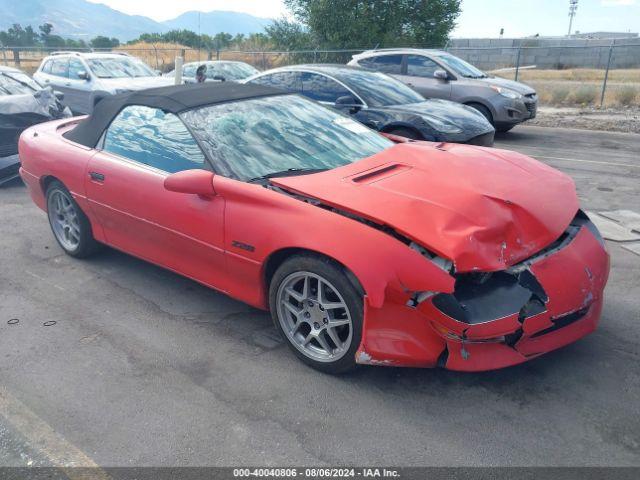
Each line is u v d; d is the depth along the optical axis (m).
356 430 2.64
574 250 2.99
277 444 2.57
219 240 3.34
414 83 10.90
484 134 7.27
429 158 3.43
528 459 2.43
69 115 8.07
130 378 3.11
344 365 2.97
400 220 2.75
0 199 6.80
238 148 3.56
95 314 3.86
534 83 18.78
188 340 3.49
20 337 3.58
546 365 3.10
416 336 2.71
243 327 3.64
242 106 3.96
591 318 3.02
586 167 8.02
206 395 2.94
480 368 2.69
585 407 2.75
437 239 2.65
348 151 3.79
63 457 2.55
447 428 2.64
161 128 3.82
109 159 4.08
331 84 7.66
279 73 8.20
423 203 2.87
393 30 23.12
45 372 3.20
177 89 4.13
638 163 8.26
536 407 2.76
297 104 4.23
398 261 2.62
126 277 4.46
